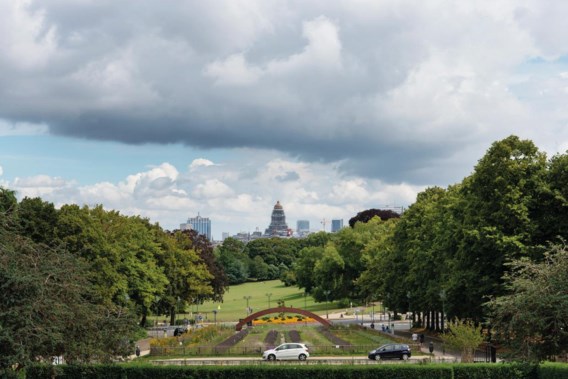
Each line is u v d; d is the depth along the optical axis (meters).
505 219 75.56
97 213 112.69
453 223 87.31
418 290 103.44
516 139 78.88
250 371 60.56
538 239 75.00
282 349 83.06
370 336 109.94
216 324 148.88
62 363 63.25
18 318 41.84
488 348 78.25
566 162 75.69
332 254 186.50
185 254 146.00
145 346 100.44
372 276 139.12
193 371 60.38
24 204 89.50
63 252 50.47
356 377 59.84
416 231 112.50
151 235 131.12
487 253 76.56
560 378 52.94
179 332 119.75
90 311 48.41
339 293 187.12
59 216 91.25
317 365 61.25
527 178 77.62
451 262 83.56
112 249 95.12
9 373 45.06
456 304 81.12
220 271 180.00
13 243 46.75
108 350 50.97
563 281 43.12
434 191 120.81
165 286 137.25
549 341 44.06
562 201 74.44
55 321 44.56
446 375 58.78
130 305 102.56
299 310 140.12
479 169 79.44
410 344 88.25
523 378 56.31
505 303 43.91
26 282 42.81
